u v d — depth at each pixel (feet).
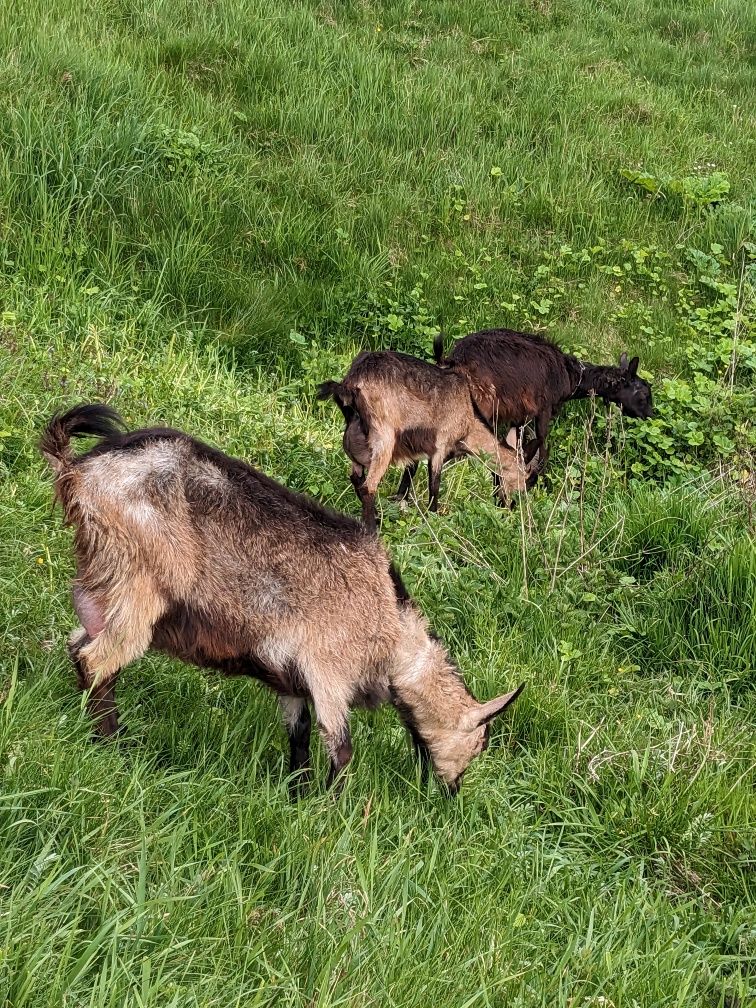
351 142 22.03
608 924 10.30
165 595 10.05
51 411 13.80
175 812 9.47
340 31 26.35
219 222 18.62
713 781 11.73
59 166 17.71
